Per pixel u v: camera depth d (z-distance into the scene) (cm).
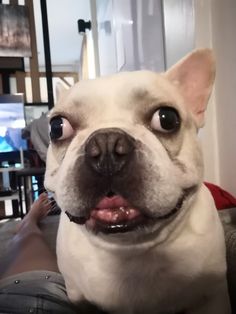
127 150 18
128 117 21
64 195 19
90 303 27
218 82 50
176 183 20
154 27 62
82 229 23
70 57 218
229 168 48
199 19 49
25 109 119
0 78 121
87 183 18
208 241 24
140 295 25
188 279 24
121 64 84
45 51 117
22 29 119
